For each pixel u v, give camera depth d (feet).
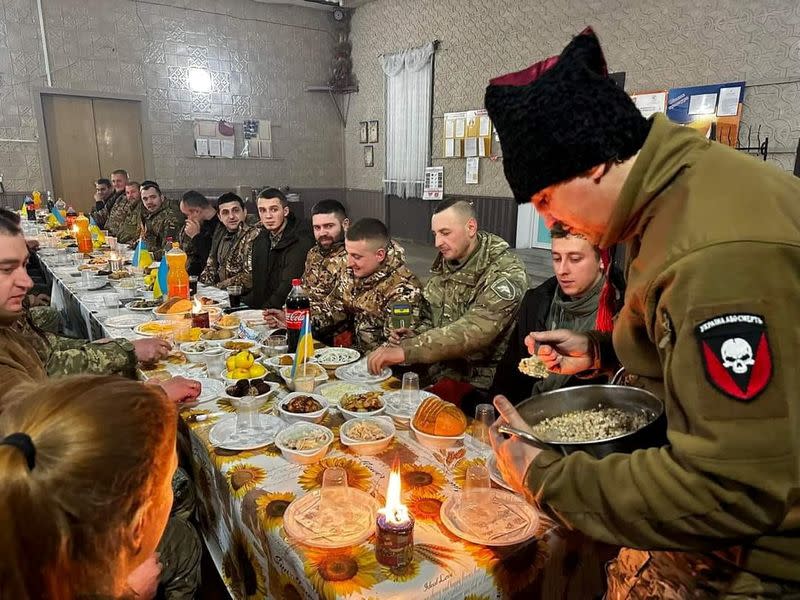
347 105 30.83
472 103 22.50
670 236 2.10
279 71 29.01
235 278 12.05
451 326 6.34
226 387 5.51
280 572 3.22
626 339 2.62
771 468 1.83
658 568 2.70
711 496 1.90
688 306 1.94
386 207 28.50
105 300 9.62
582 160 2.14
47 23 23.32
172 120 26.73
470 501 3.43
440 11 23.48
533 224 21.86
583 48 2.22
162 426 1.96
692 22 14.93
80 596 1.73
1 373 3.63
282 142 29.86
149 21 25.40
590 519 2.23
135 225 19.36
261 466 4.01
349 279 8.02
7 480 1.52
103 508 1.68
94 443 1.70
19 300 4.65
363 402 4.88
